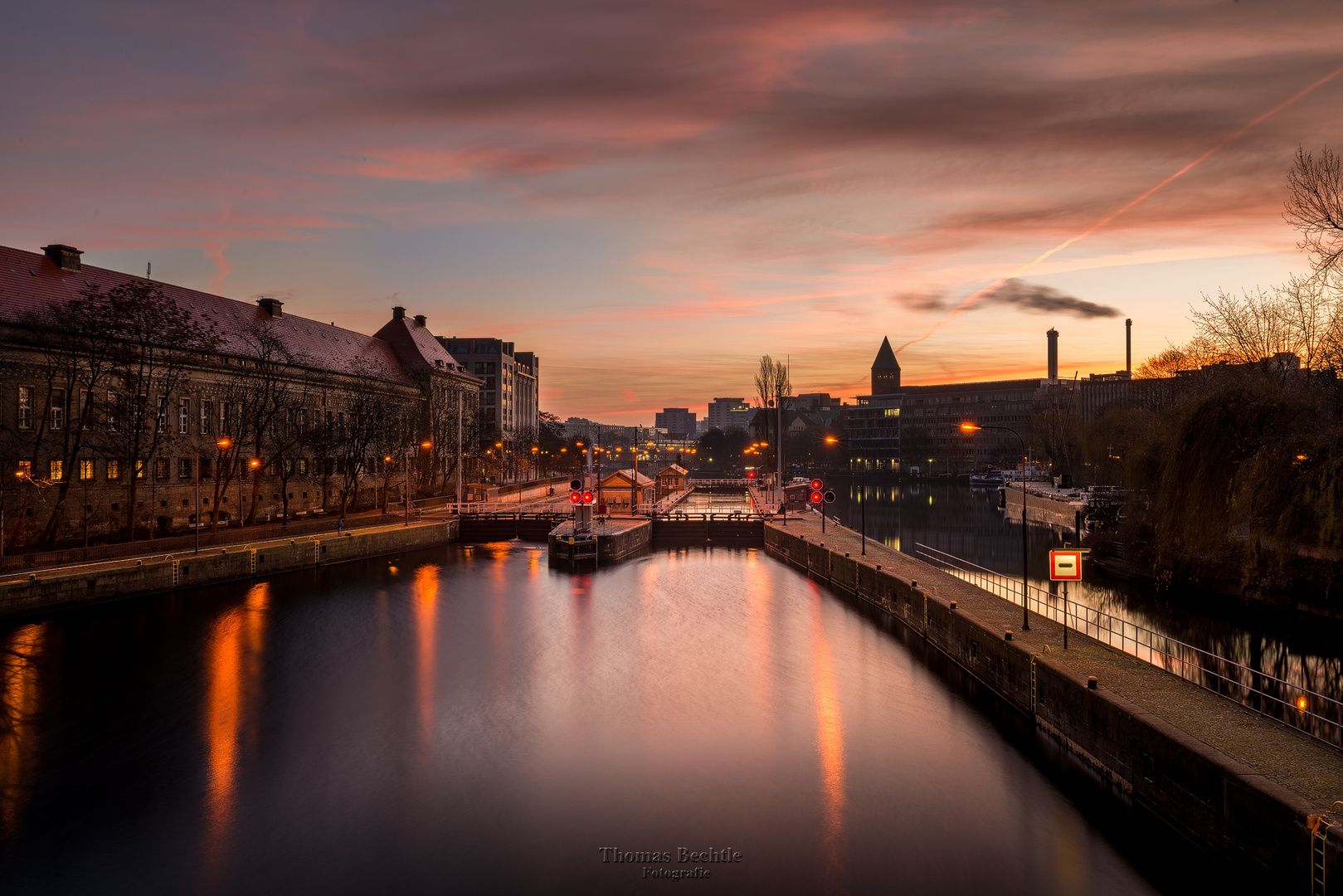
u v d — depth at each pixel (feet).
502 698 105.19
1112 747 69.92
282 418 246.27
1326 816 47.37
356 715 98.73
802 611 157.69
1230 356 165.78
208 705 102.06
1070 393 583.17
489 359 576.20
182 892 61.16
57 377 178.50
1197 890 57.82
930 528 293.23
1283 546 113.91
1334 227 108.47
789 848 66.49
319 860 65.51
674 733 92.48
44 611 139.85
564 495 427.74
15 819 72.49
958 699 101.76
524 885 61.52
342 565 208.13
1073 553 90.94
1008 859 64.13
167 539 178.19
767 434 505.25
